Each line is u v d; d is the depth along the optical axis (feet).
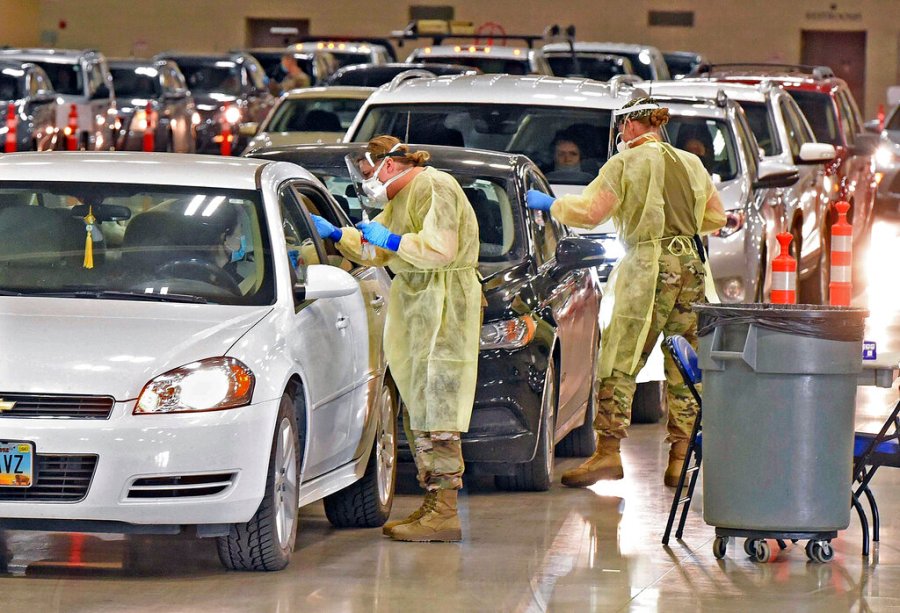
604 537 63.05
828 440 57.77
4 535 61.46
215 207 59.47
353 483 63.77
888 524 66.44
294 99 156.15
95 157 62.54
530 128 97.60
